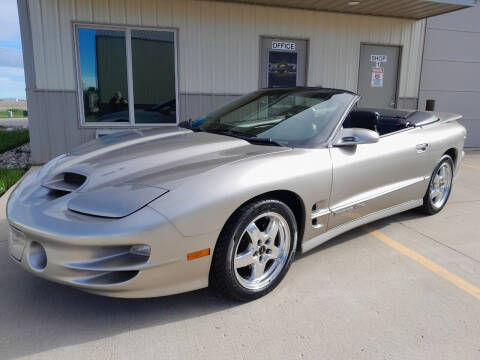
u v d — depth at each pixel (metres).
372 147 3.31
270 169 2.52
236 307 2.52
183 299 2.59
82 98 6.84
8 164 7.11
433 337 2.27
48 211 2.21
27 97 6.52
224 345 2.16
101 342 2.16
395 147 3.51
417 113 4.43
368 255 3.33
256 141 2.96
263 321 2.38
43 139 6.72
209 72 7.43
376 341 2.22
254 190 2.38
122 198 2.15
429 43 8.98
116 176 2.39
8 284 2.76
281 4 7.46
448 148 4.21
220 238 2.34
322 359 2.07
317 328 2.33
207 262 2.28
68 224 2.08
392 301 2.63
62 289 2.70
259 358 2.07
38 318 2.37
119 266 2.08
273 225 2.62
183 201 2.17
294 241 2.77
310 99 3.39
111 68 6.91
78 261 2.08
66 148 6.88
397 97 9.01
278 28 7.69
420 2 7.29
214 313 2.45
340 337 2.25
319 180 2.80
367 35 8.39
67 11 6.42
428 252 3.42
